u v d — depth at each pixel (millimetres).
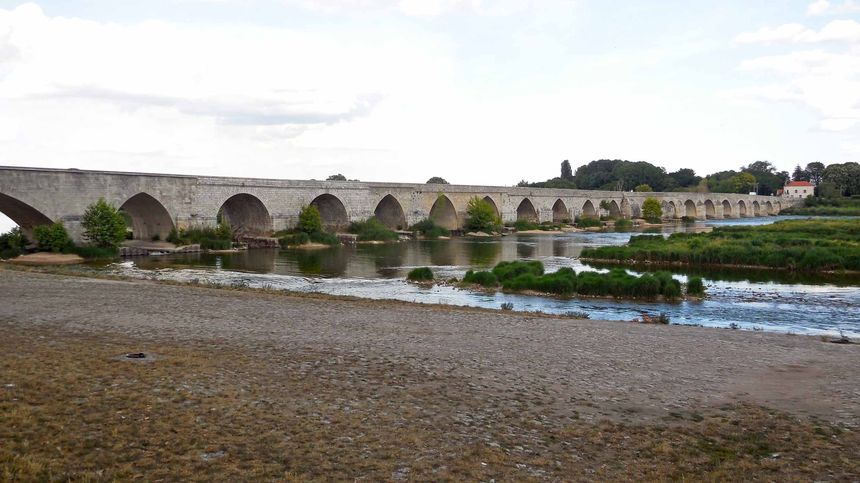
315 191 89000
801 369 21109
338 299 35406
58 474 10727
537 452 13219
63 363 17266
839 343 26641
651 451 13539
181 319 25859
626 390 17953
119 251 64688
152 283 38875
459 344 23250
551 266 59250
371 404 15562
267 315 27984
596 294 41844
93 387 15250
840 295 42844
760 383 19156
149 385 15727
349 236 87812
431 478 11602
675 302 40000
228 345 21203
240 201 85312
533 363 20672
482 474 11914
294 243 81062
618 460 13016
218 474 11195
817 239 70625
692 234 83250
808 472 12648
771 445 14070
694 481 12078
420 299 39562
